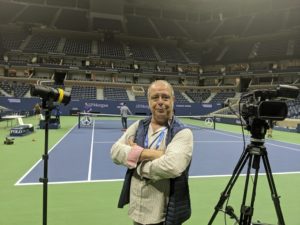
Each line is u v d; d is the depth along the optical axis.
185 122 31.73
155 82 2.77
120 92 40.19
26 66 38.78
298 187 7.35
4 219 5.05
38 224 4.86
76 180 7.57
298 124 22.30
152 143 2.66
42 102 4.01
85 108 34.72
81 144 13.62
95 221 5.07
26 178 7.60
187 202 2.57
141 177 2.61
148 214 2.56
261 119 3.24
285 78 39.44
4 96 33.00
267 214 5.57
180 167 2.40
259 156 3.39
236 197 6.52
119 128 21.42
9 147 12.26
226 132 21.23
